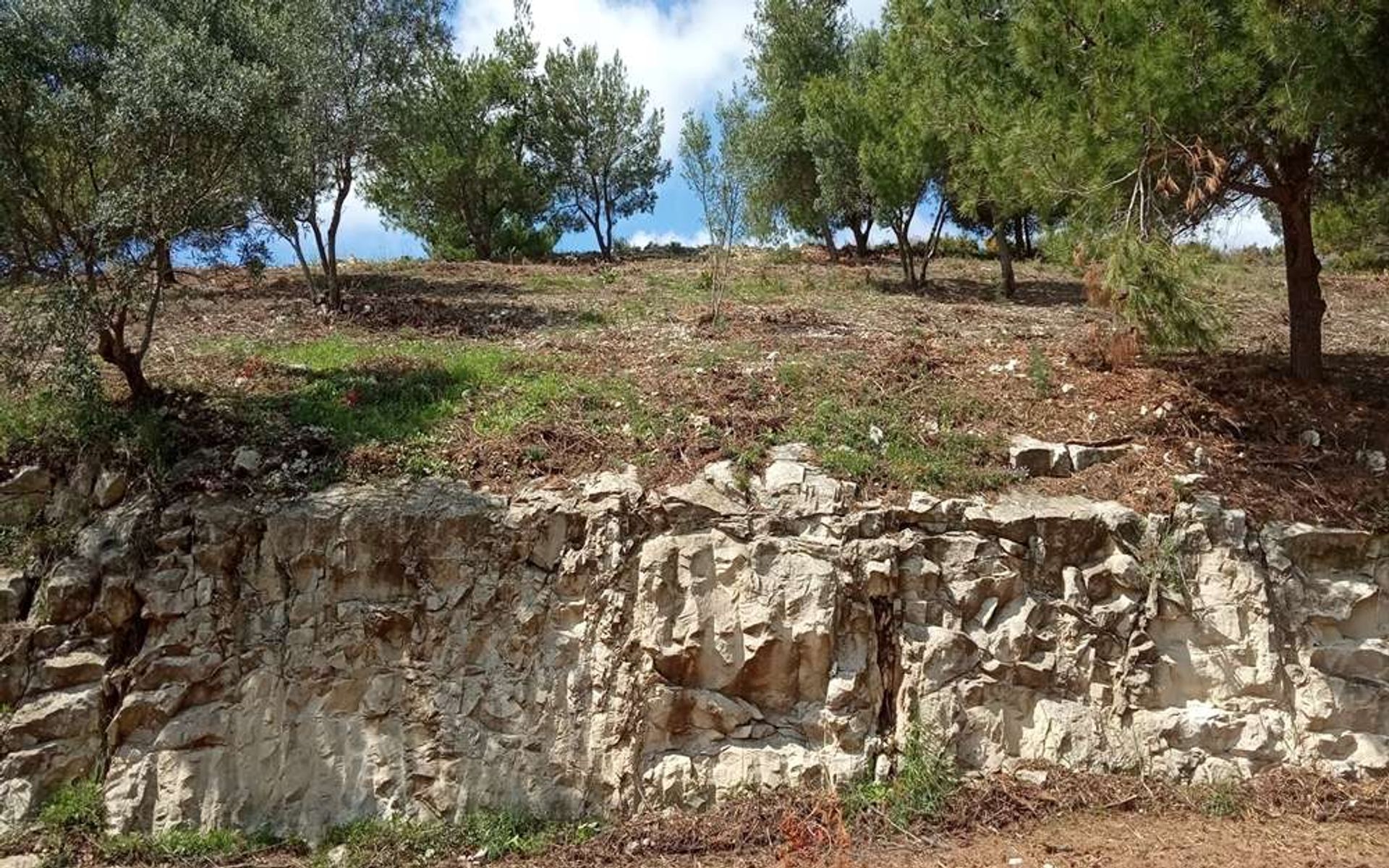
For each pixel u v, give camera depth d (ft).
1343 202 30.63
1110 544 22.79
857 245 68.28
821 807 19.77
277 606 21.45
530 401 26.20
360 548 21.58
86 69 24.66
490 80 70.23
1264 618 22.06
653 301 42.14
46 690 20.36
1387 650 22.06
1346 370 30.76
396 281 48.62
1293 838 19.03
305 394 26.76
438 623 21.31
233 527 21.67
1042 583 22.56
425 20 41.32
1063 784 20.57
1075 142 24.04
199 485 22.58
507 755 20.56
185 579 21.30
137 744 20.18
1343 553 22.84
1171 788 20.70
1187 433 25.54
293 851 19.56
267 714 20.67
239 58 28.71
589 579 21.70
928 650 21.44
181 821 19.62
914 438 25.09
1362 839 19.01
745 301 42.06
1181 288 23.34
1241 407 26.61
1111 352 26.91
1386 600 22.58
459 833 19.74
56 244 23.99
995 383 28.17
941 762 20.56
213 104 24.23
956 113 30.42
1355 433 25.68
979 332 34.91
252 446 23.82
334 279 38.52
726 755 20.83
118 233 23.62
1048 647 22.00
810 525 22.30
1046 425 26.04
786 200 61.46
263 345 32.12
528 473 23.39
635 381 27.63
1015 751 21.24
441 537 21.77
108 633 21.06
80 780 19.79
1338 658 22.02
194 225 25.58
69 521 22.30
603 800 20.43
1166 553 22.58
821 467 23.53
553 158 73.72
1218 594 22.33
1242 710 21.58
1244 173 26.76
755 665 21.26
